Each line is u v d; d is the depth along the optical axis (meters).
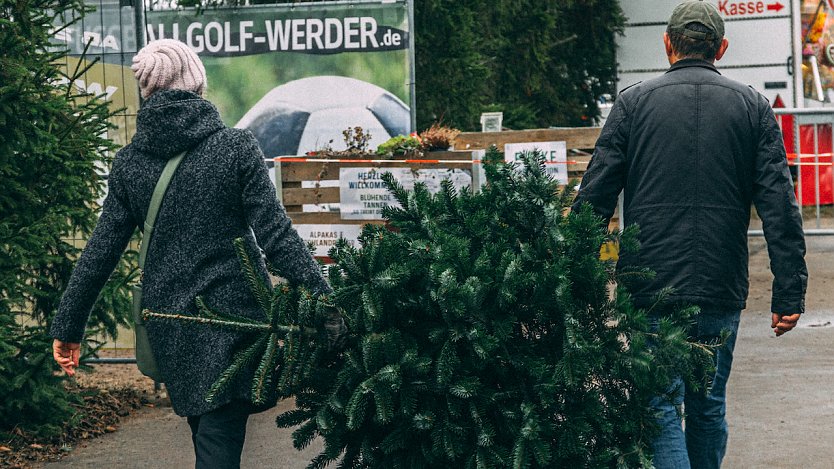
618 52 17.38
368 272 3.36
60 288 6.15
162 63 3.59
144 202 3.53
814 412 6.02
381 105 9.92
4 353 5.50
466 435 3.33
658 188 4.00
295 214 7.99
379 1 9.84
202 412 3.44
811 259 11.84
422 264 3.41
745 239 4.06
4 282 5.57
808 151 13.17
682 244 3.96
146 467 5.37
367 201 7.90
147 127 3.53
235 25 9.95
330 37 9.88
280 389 3.28
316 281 3.40
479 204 3.72
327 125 9.96
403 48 9.88
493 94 17.53
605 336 3.45
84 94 6.36
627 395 3.50
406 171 7.82
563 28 18.27
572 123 18.66
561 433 3.35
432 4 14.30
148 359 3.54
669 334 3.46
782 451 5.32
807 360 7.31
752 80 15.45
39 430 5.77
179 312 3.46
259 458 5.43
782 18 15.30
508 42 17.27
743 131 4.00
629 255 4.04
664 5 17.09
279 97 9.98
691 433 4.22
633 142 4.08
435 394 3.33
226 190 3.49
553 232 3.54
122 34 7.80
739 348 7.76
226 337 3.43
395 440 3.34
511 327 3.34
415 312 3.41
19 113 5.63
